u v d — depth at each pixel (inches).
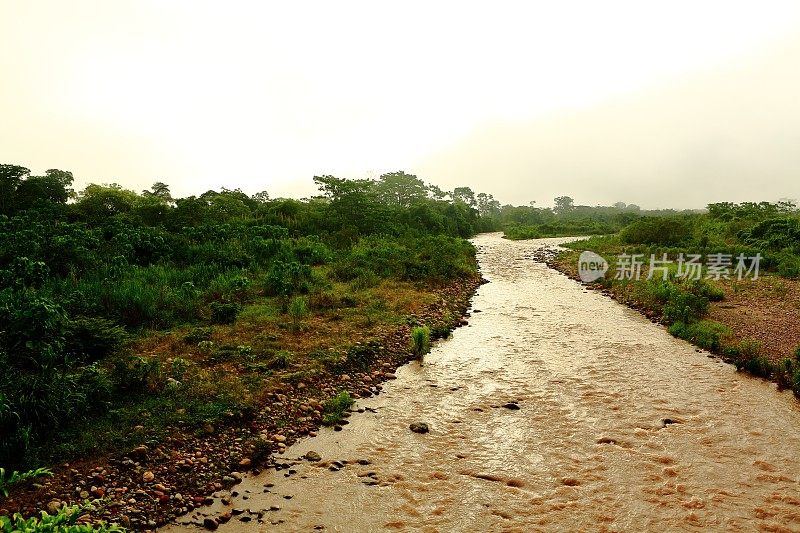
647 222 1400.1
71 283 514.9
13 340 288.7
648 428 310.5
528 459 273.7
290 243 907.4
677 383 387.9
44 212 1047.0
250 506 228.2
